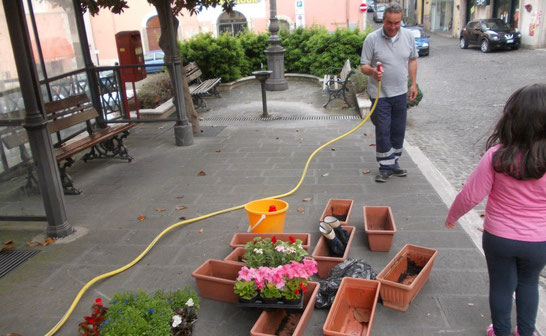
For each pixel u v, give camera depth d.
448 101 10.77
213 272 3.45
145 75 8.23
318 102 11.15
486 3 27.62
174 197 5.38
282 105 11.07
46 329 3.13
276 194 5.28
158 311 2.75
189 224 4.63
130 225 4.67
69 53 6.95
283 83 13.22
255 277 2.90
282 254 3.07
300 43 15.26
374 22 40.56
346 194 5.17
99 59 27.16
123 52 7.79
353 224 4.40
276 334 2.93
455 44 26.64
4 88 4.39
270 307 2.92
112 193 5.62
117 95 8.01
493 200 2.43
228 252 4.03
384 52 5.12
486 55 20.17
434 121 8.94
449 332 2.88
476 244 3.94
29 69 3.99
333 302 2.91
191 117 8.42
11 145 4.49
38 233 4.60
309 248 3.93
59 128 5.98
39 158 4.22
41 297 3.50
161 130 8.94
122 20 26.56
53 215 4.41
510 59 18.22
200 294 3.38
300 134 8.10
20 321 3.22
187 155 7.10
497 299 2.54
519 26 22.64
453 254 3.79
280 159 6.64
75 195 5.60
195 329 3.02
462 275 3.48
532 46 21.55
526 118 2.16
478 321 2.97
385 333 2.88
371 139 7.48
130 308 2.68
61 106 6.16
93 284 3.62
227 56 13.67
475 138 7.62
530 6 21.47
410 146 7.07
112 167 6.68
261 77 9.45
